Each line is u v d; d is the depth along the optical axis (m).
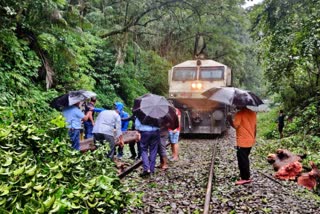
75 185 3.91
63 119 5.54
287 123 18.27
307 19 12.77
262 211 5.72
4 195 2.98
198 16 22.38
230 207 5.91
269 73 18.30
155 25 23.75
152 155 8.39
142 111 8.15
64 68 13.68
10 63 11.13
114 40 19.34
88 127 9.85
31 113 5.58
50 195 3.15
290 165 8.22
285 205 6.07
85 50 16.25
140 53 21.94
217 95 7.76
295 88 20.02
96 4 19.81
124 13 19.55
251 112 7.70
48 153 4.57
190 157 11.06
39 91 11.79
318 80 19.17
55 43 12.66
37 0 10.39
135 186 7.24
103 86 18.44
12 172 3.27
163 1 19.12
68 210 3.16
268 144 13.59
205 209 5.50
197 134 17.66
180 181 7.74
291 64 15.51
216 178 8.03
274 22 14.45
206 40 28.89
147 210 5.62
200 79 16.83
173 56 28.17
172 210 5.70
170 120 8.27
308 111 15.95
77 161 4.43
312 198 6.65
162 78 25.58
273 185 7.47
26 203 2.97
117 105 8.57
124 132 9.89
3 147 4.09
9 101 9.55
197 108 16.02
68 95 7.61
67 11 13.19
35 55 11.80
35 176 3.29
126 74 20.64
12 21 10.82
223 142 14.88
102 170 4.67
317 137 12.82
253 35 16.42
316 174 7.77
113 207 3.79
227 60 31.73
